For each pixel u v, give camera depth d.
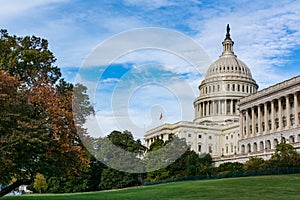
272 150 90.69
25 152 31.27
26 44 41.81
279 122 108.81
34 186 79.88
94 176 79.38
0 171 31.27
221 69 162.75
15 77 33.50
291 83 104.50
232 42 174.88
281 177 50.75
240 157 100.25
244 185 44.50
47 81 36.16
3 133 30.98
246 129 124.50
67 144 31.88
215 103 148.00
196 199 34.34
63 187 79.81
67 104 32.94
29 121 31.48
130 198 39.12
